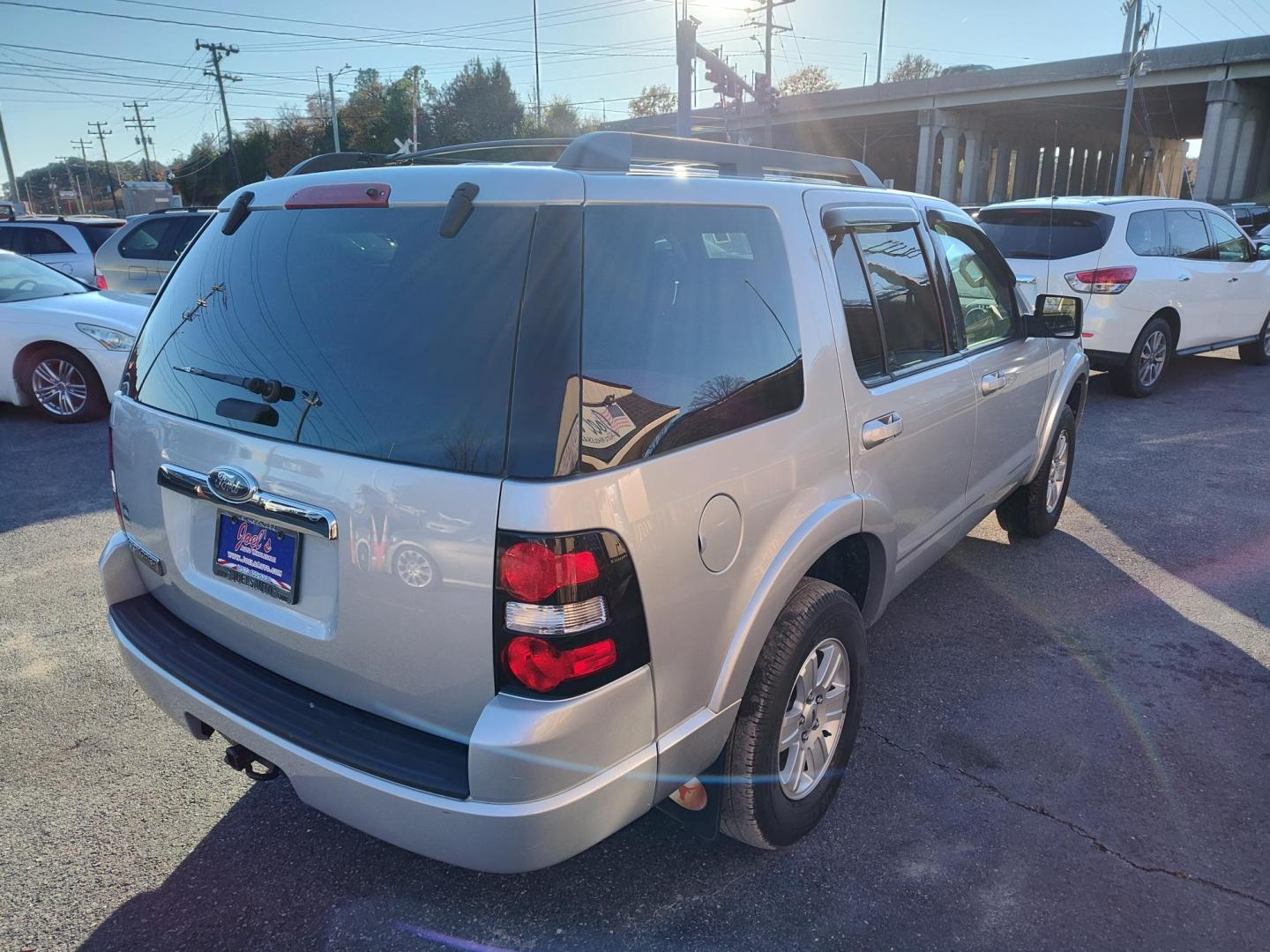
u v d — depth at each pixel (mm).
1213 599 4266
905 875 2494
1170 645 3820
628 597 1834
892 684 3504
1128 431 7402
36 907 2385
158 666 2324
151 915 2367
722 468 2084
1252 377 9828
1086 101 46531
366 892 2455
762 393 2271
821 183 2822
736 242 2318
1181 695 3438
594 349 1839
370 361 1969
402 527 1834
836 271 2674
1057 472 4945
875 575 2945
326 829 2707
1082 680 3539
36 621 4035
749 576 2197
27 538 5066
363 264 2104
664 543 1911
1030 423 4273
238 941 2291
